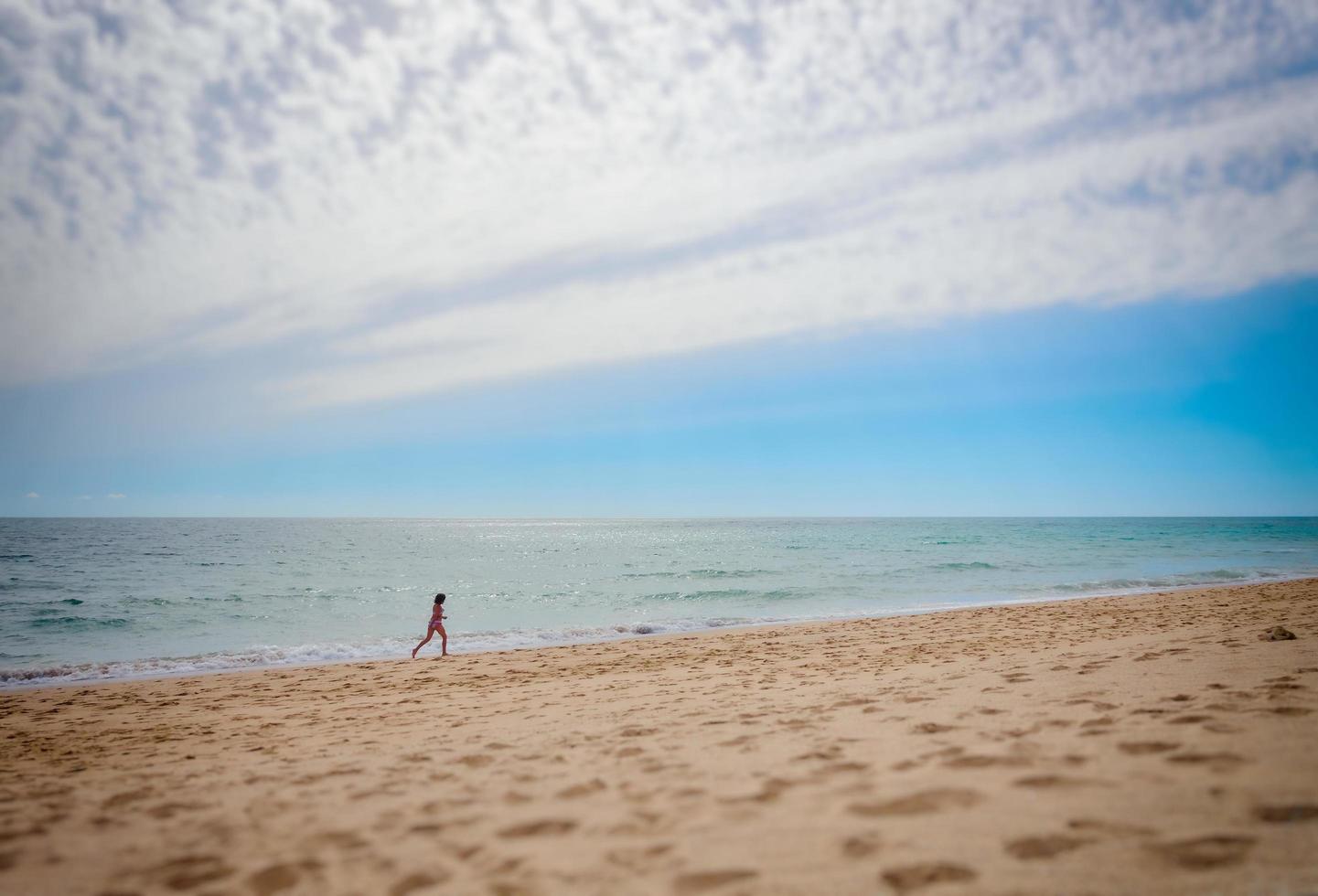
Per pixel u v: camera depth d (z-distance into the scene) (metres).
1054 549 44.94
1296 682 4.28
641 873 2.31
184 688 9.80
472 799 3.39
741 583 26.30
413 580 29.05
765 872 2.21
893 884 2.01
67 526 137.75
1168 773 2.68
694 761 3.78
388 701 7.92
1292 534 72.75
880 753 3.52
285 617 19.45
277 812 3.41
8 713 8.30
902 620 14.59
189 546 57.78
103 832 3.22
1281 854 1.90
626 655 11.34
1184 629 9.05
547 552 48.22
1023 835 2.25
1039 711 4.18
